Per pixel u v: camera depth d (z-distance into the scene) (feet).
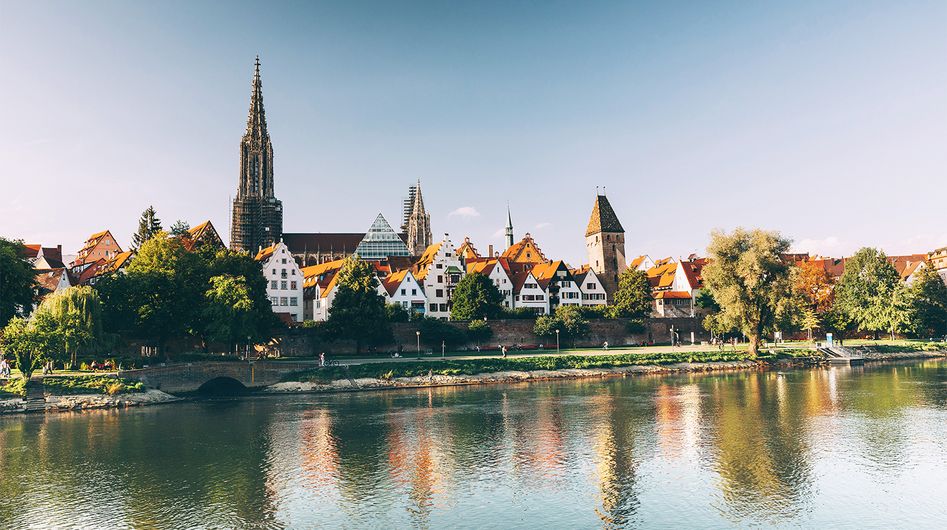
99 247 523.70
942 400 232.12
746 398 244.83
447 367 318.04
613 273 593.42
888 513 117.50
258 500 129.80
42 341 244.42
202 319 296.10
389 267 546.67
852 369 353.51
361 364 311.88
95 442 181.16
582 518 117.19
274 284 453.99
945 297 479.82
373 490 135.64
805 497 126.62
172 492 135.44
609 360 349.00
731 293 360.48
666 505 123.34
